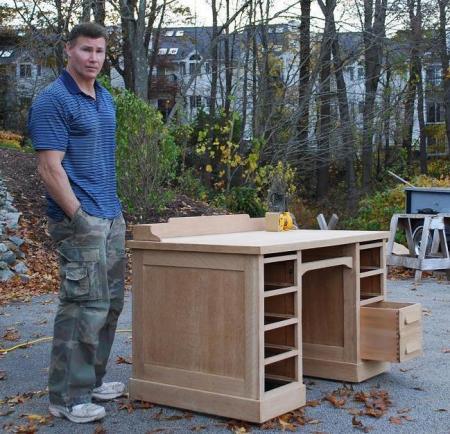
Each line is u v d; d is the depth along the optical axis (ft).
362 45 64.08
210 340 12.35
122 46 78.23
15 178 38.83
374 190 81.51
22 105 83.25
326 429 11.84
